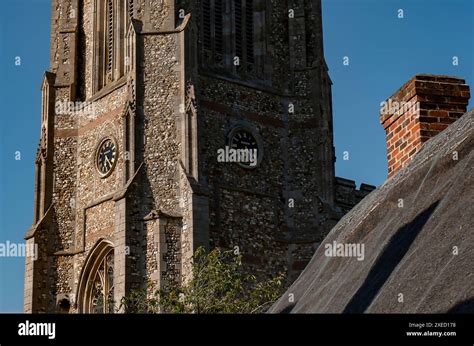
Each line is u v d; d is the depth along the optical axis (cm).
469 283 880
